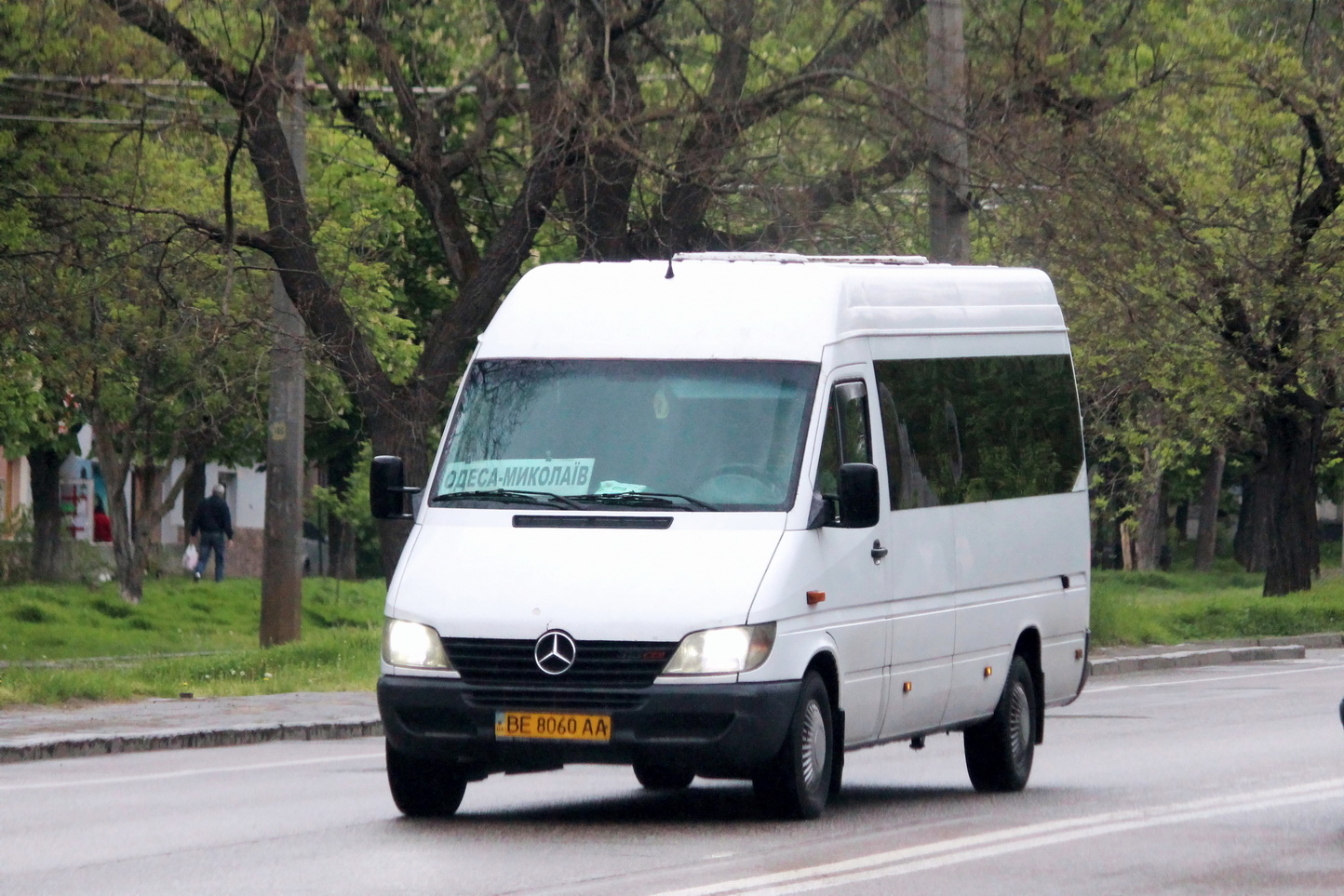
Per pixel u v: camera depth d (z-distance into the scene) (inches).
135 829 1535.4
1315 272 4675.2
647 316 1631.4
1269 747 2215.8
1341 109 4490.7
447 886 1232.2
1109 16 3747.5
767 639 1450.5
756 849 1390.3
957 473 1774.1
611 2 3038.9
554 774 2011.6
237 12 3058.6
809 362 1592.0
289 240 3248.0
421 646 1467.8
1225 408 5147.6
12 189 3649.1
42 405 5019.7
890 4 3235.7
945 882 1259.8
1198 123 4618.6
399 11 3403.1
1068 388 2027.6
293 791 1830.7
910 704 1670.8
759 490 1526.8
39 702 2679.6
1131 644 4279.0
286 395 3686.0
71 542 5885.8
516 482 1560.0
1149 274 4372.5
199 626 4889.3
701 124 3122.5
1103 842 1451.8
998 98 3272.6
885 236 3245.6
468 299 3326.8
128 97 3459.6
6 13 3326.8
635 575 1462.8
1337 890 1240.2
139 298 3518.7
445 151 3732.8
